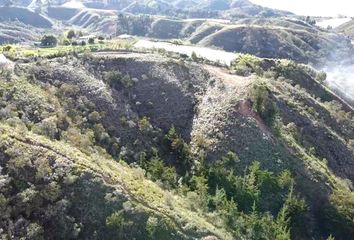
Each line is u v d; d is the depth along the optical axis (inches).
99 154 2284.7
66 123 2442.2
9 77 2613.2
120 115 2775.6
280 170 2593.5
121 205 1927.9
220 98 3053.6
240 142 2699.3
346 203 2539.4
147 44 4736.7
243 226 2158.0
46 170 1923.0
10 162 1907.0
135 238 1859.0
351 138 3592.5
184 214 2048.5
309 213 2485.2
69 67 3061.0
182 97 3107.8
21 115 2331.4
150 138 2699.3
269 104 3004.4
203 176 2468.0
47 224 1807.3
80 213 1867.6
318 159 2987.2
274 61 4338.1
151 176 2343.8
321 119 3501.5
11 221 1752.0
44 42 4749.0
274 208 2396.7
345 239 2452.0
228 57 4306.1
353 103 5605.3
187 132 2854.3
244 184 2409.0
